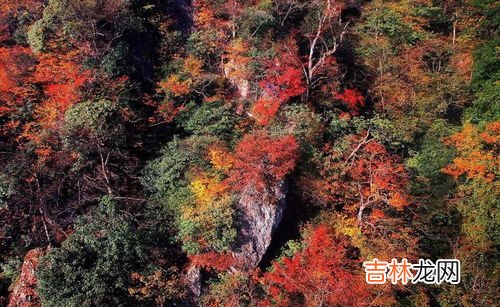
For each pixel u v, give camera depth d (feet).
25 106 84.48
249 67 90.43
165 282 66.18
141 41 96.02
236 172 73.26
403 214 77.92
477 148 78.59
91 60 87.40
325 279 65.31
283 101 86.48
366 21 111.96
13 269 74.43
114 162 82.99
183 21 106.83
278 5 103.50
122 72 88.02
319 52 103.81
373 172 77.56
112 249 64.08
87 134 75.36
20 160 77.71
